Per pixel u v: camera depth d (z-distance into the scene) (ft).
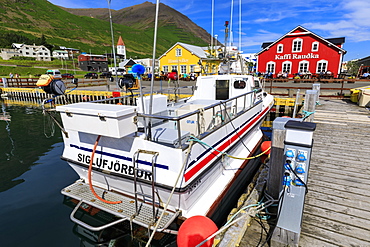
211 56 26.53
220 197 14.52
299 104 34.68
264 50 94.38
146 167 11.41
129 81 16.37
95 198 12.87
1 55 276.82
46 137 32.04
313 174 14.08
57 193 16.76
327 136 21.40
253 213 10.23
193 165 11.76
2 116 48.91
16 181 18.80
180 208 11.89
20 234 12.42
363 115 29.04
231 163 18.07
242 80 22.30
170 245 11.43
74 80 17.06
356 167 14.97
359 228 9.53
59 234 12.41
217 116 16.40
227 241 8.86
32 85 83.56
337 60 83.15
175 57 112.37
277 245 8.63
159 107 16.49
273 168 11.64
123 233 12.19
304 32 86.12
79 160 13.75
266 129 35.24
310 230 9.47
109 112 9.86
